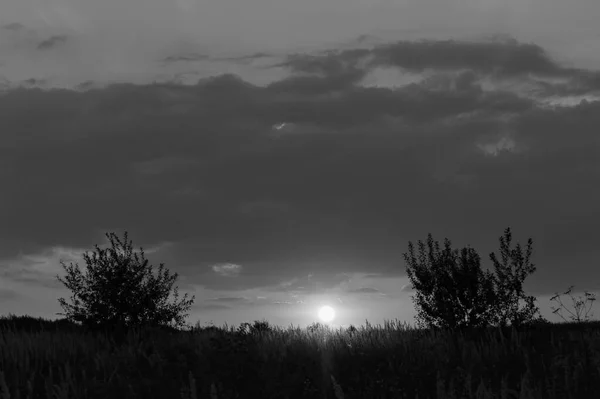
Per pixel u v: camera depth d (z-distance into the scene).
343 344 13.56
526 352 12.02
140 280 20.36
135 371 11.47
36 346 13.50
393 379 10.33
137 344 14.25
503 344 12.98
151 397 9.98
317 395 10.00
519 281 16.84
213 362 11.62
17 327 19.98
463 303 17.02
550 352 12.05
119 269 20.03
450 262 17.75
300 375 10.84
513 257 17.09
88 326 19.53
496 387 9.98
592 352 11.09
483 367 11.30
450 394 8.95
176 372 11.36
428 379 10.40
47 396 9.84
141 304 19.98
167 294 20.75
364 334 14.74
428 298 17.77
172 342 13.90
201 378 10.66
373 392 9.95
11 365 12.08
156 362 11.83
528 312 16.47
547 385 9.54
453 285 17.20
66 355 13.54
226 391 9.97
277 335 14.79
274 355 12.45
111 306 19.80
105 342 15.59
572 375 10.19
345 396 9.82
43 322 21.62
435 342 13.22
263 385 10.50
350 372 11.32
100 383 10.55
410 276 18.19
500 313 16.80
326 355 12.61
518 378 10.52
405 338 14.12
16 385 10.20
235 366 11.33
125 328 19.53
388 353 12.63
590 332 13.67
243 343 12.48
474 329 16.16
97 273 20.09
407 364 11.42
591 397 9.18
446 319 16.92
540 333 14.58
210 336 13.66
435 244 18.28
